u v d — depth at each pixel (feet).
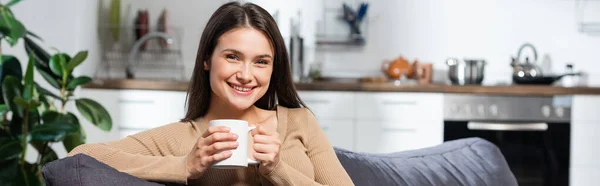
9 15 9.03
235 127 4.41
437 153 6.19
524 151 14.87
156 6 16.69
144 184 4.37
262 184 5.09
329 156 5.54
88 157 4.36
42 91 9.01
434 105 14.75
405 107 14.73
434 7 16.87
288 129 5.60
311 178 5.36
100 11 16.37
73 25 13.91
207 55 5.28
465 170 6.00
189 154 4.64
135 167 4.75
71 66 9.11
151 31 16.65
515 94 14.83
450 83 15.88
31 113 8.77
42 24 13.67
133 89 14.43
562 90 14.83
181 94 14.49
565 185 14.94
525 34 16.92
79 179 4.20
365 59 16.92
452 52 16.90
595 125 14.89
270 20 5.20
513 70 15.94
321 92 14.70
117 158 4.81
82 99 9.20
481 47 16.89
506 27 16.90
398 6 16.87
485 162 6.17
